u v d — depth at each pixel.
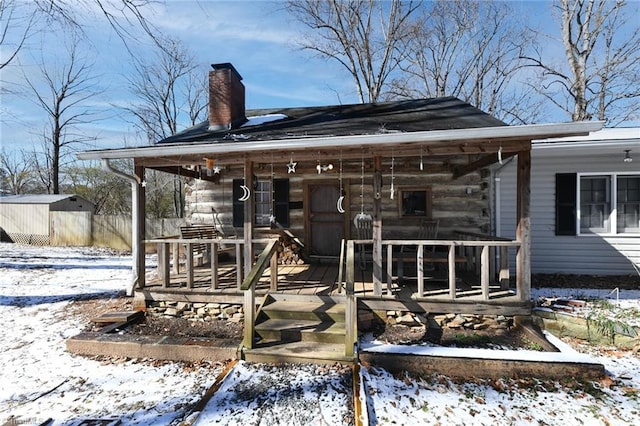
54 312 5.68
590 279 6.85
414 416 2.85
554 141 6.41
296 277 6.07
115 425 2.77
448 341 4.30
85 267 9.91
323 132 5.16
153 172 24.34
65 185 27.98
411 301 4.71
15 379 3.56
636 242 6.96
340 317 4.39
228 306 5.15
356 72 17.12
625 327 4.13
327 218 7.65
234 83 7.31
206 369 3.76
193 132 6.94
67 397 3.21
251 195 5.10
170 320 5.23
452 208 7.14
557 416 2.85
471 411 2.92
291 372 3.56
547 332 4.41
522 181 4.52
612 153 6.95
